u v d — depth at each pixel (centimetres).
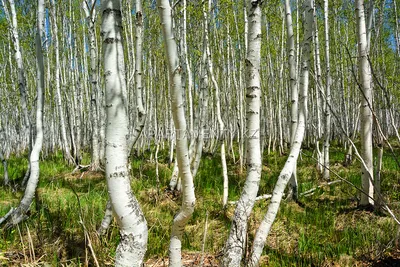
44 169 948
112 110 210
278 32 1374
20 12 1161
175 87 216
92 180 796
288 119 1402
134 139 408
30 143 653
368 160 523
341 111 1414
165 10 208
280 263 366
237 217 284
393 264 353
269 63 1332
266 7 1066
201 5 655
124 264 213
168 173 834
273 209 300
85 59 1390
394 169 813
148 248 381
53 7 1038
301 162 1024
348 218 510
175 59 214
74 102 1340
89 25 881
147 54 1228
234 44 1325
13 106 1777
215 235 445
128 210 212
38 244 374
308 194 663
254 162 288
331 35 1475
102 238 371
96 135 927
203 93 667
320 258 368
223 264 280
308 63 346
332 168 916
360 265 363
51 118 1512
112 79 211
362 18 511
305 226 488
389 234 413
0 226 431
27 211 451
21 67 686
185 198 236
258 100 290
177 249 255
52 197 586
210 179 749
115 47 213
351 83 1291
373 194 527
